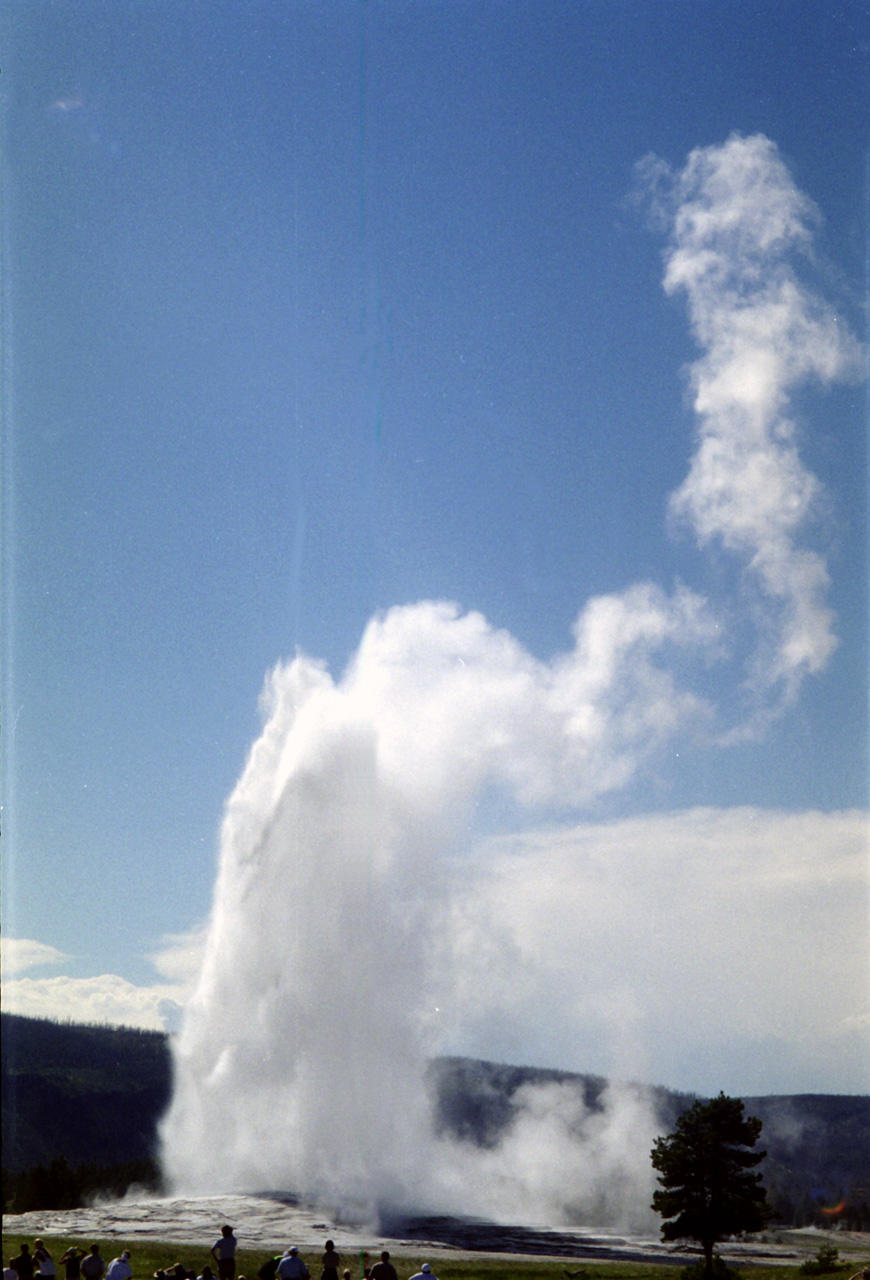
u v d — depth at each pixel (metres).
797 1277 70.38
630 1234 104.50
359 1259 67.75
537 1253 82.69
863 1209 153.12
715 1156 61.00
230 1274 37.44
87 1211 89.50
